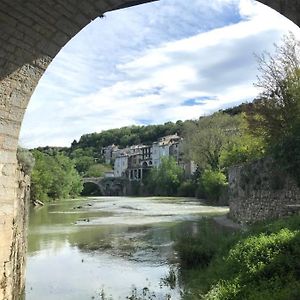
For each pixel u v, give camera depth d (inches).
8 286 277.4
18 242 385.7
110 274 510.3
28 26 237.1
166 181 2736.2
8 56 245.0
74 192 2773.1
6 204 265.3
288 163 584.7
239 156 1130.0
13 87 255.8
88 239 784.3
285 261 329.7
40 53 253.8
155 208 1542.8
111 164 4623.5
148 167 3725.4
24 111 267.9
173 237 774.5
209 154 1863.9
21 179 399.5
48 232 882.8
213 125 1911.9
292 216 502.9
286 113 754.8
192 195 2384.4
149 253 629.9
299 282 285.7
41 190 1930.4
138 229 912.3
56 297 423.2
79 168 4471.0
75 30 246.1
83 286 462.6
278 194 658.2
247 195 820.0
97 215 1290.6
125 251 654.5
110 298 413.7
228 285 330.0
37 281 483.8
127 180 3452.3
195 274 444.5
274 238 386.6
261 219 727.7
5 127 259.8
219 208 1416.1
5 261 267.7
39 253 651.5
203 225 891.4
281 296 267.0
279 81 776.3
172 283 445.7
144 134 4813.0
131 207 1652.3
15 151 270.5
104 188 3494.1
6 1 221.8
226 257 415.5
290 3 183.2
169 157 2962.6
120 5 233.6
